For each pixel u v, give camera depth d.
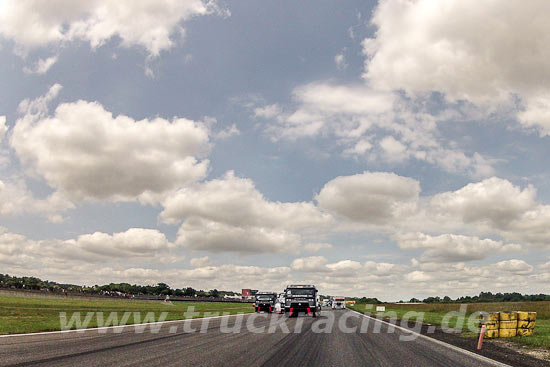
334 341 15.25
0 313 26.86
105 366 8.86
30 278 145.88
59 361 9.37
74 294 67.69
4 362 9.13
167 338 15.38
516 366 10.39
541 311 43.22
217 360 10.09
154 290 165.75
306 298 35.00
